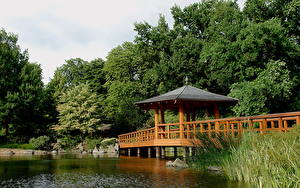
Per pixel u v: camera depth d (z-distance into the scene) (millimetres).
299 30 24578
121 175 10680
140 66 38875
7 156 24766
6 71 37031
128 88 36188
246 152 8398
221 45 23312
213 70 28875
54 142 37719
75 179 9992
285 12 23781
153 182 8875
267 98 19734
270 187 6598
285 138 7766
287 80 19562
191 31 35312
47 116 40875
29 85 37125
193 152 15734
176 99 15969
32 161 18344
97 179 9867
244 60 22188
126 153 27266
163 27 36031
